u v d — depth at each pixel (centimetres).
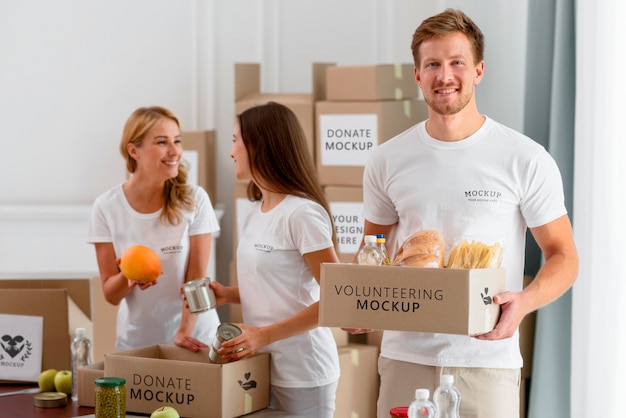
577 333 397
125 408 279
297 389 302
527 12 458
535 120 459
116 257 357
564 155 430
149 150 344
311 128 488
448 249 277
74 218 538
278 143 305
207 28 562
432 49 269
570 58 429
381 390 294
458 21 269
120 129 566
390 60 555
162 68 564
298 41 561
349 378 453
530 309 258
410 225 283
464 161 277
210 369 282
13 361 340
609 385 375
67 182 568
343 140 477
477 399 277
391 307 245
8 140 566
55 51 563
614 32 371
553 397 432
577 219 397
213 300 316
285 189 304
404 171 285
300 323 295
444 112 271
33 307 340
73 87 565
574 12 429
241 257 313
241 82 505
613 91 371
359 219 475
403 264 258
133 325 355
